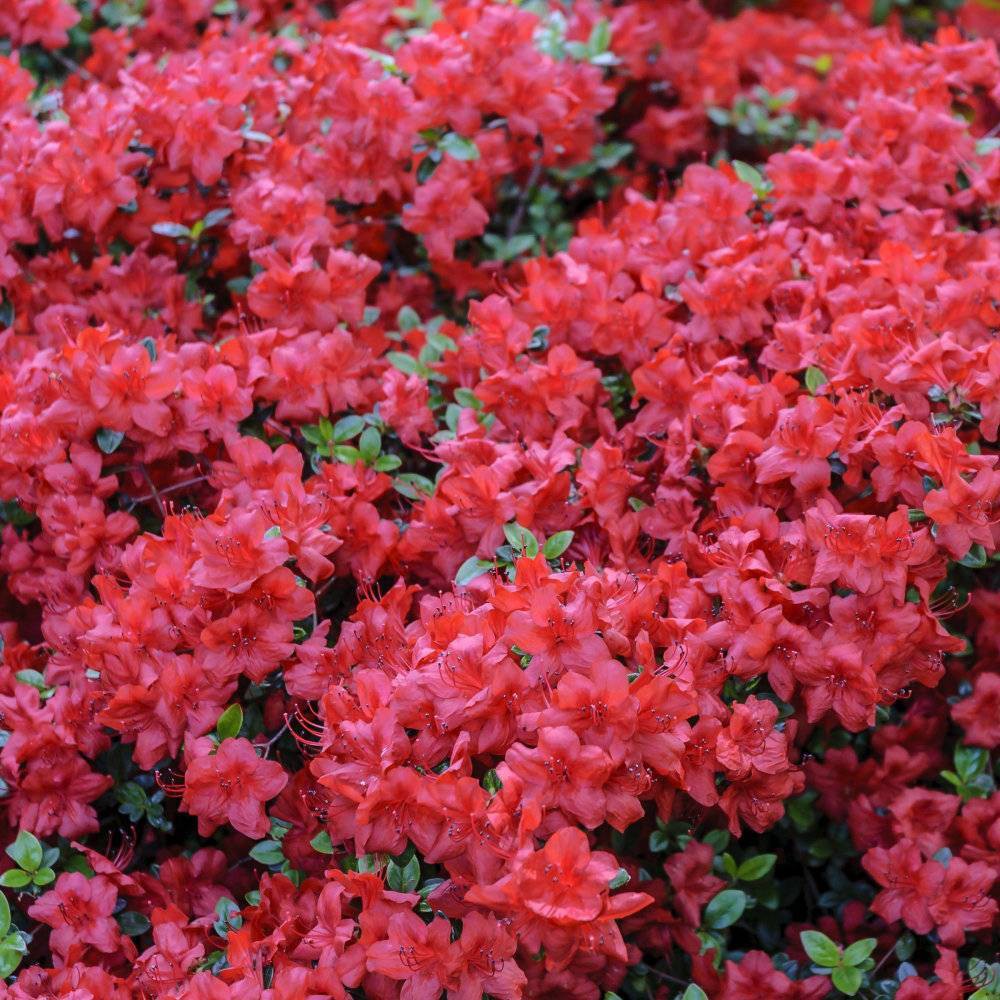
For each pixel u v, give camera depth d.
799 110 2.04
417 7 1.92
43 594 1.63
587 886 1.39
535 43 1.88
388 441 1.66
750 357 1.67
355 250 1.82
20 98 1.82
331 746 1.47
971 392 1.54
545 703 1.44
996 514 1.54
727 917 1.54
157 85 1.77
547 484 1.55
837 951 1.52
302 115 1.79
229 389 1.58
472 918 1.41
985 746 1.59
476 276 1.81
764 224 1.75
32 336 1.73
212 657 1.50
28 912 1.51
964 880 1.54
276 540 1.49
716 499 1.56
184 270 1.77
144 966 1.48
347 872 1.47
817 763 1.59
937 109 1.76
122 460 1.61
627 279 1.69
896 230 1.70
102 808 1.59
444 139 1.75
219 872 1.56
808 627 1.52
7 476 1.60
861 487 1.55
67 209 1.70
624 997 1.56
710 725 1.47
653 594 1.50
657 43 1.99
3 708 1.54
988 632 1.62
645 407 1.62
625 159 2.02
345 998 1.43
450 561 1.57
